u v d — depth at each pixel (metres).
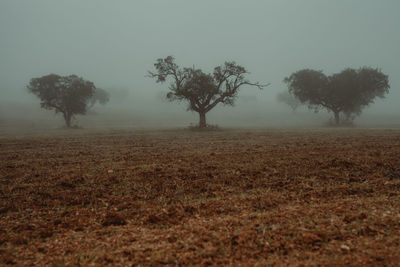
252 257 4.19
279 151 14.54
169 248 4.50
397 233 4.80
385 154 12.80
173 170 10.34
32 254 4.46
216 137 25.19
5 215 6.29
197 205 6.68
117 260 4.17
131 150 16.25
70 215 6.24
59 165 11.67
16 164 12.00
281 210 6.20
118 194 7.76
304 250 4.34
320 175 9.27
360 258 4.05
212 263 4.03
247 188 8.12
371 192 7.44
